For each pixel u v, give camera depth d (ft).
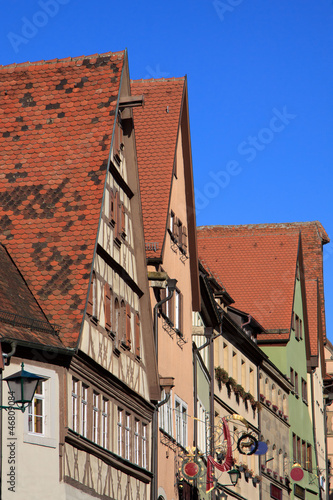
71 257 91.86
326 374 251.60
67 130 101.65
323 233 264.93
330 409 267.18
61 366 84.53
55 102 104.32
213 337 144.46
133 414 105.60
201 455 126.93
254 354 179.01
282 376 199.31
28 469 78.79
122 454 101.09
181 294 131.13
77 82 105.40
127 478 101.76
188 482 128.06
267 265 210.59
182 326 130.62
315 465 226.79
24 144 101.50
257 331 191.01
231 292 207.51
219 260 212.84
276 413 194.29
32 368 81.20
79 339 86.07
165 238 119.44
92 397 91.50
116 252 102.01
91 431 90.63
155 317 114.62
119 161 105.81
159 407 116.06
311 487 220.64
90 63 106.83
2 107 105.19
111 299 99.30
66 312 87.97
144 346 112.06
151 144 128.77
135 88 135.74
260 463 176.96
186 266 134.51
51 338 84.89
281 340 203.62
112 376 97.19
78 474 86.58
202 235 219.20
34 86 106.32
